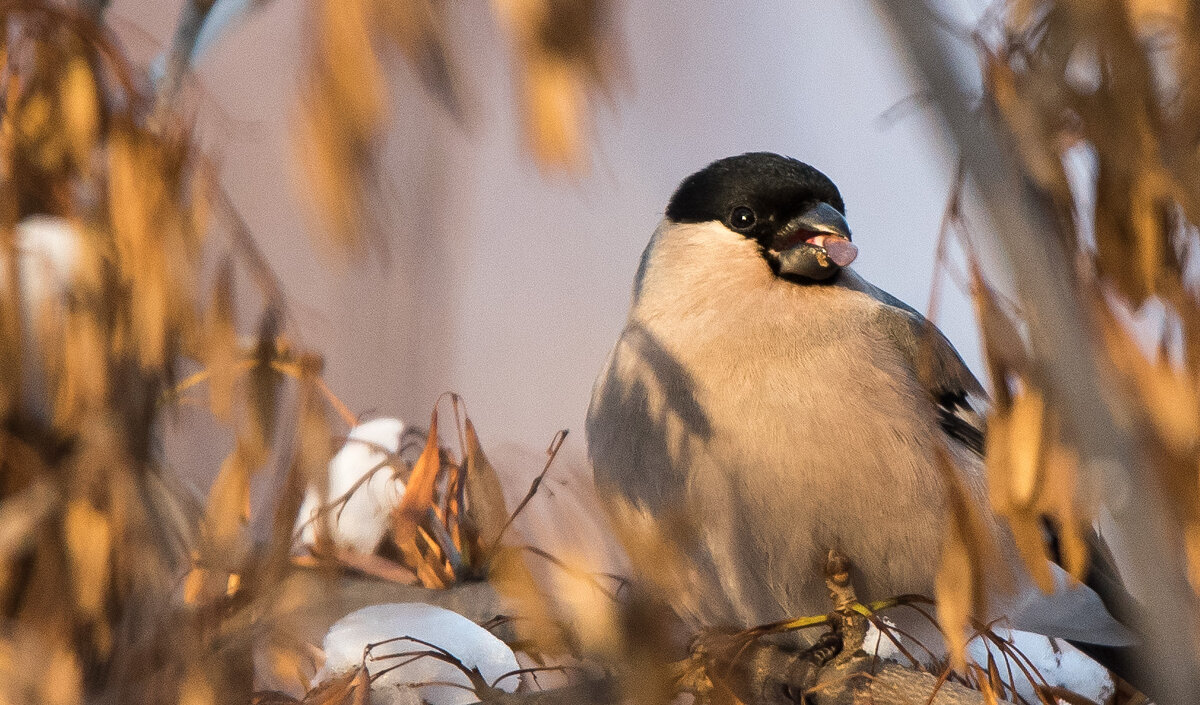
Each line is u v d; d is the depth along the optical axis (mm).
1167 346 3934
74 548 4852
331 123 2562
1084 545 3752
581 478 3711
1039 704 5812
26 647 4637
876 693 5340
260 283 4902
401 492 5473
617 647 3525
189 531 4977
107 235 4914
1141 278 3867
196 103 4918
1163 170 3678
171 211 4852
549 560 3740
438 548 5438
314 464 4789
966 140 2943
